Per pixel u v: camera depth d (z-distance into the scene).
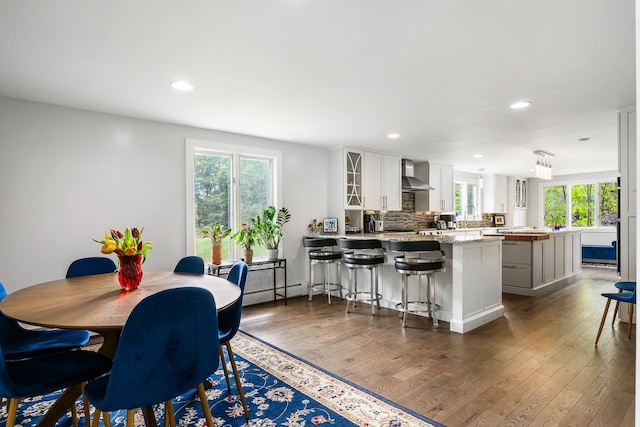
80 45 2.16
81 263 2.80
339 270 5.08
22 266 3.12
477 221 8.91
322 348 3.03
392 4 1.76
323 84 2.83
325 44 2.18
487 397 2.19
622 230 3.50
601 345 3.05
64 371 1.59
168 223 3.94
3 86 2.82
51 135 3.27
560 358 2.78
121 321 1.44
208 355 1.49
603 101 3.27
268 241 4.68
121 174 3.64
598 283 5.89
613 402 2.12
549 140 4.96
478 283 3.68
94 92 2.97
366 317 3.99
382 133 4.53
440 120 3.90
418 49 2.25
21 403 2.19
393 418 1.96
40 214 3.21
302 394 2.25
